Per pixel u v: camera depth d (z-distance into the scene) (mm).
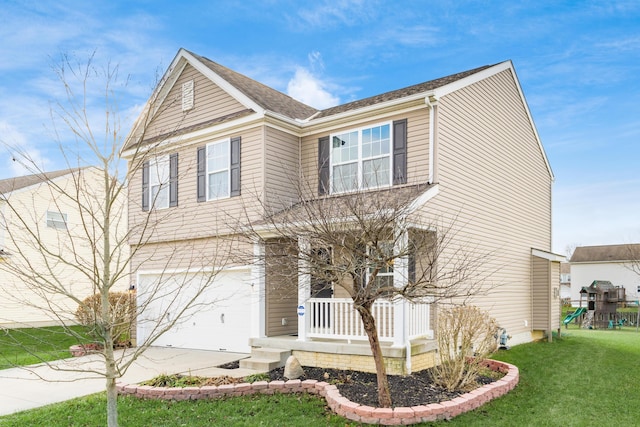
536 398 8562
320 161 12977
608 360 12570
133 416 7227
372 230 7035
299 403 7902
